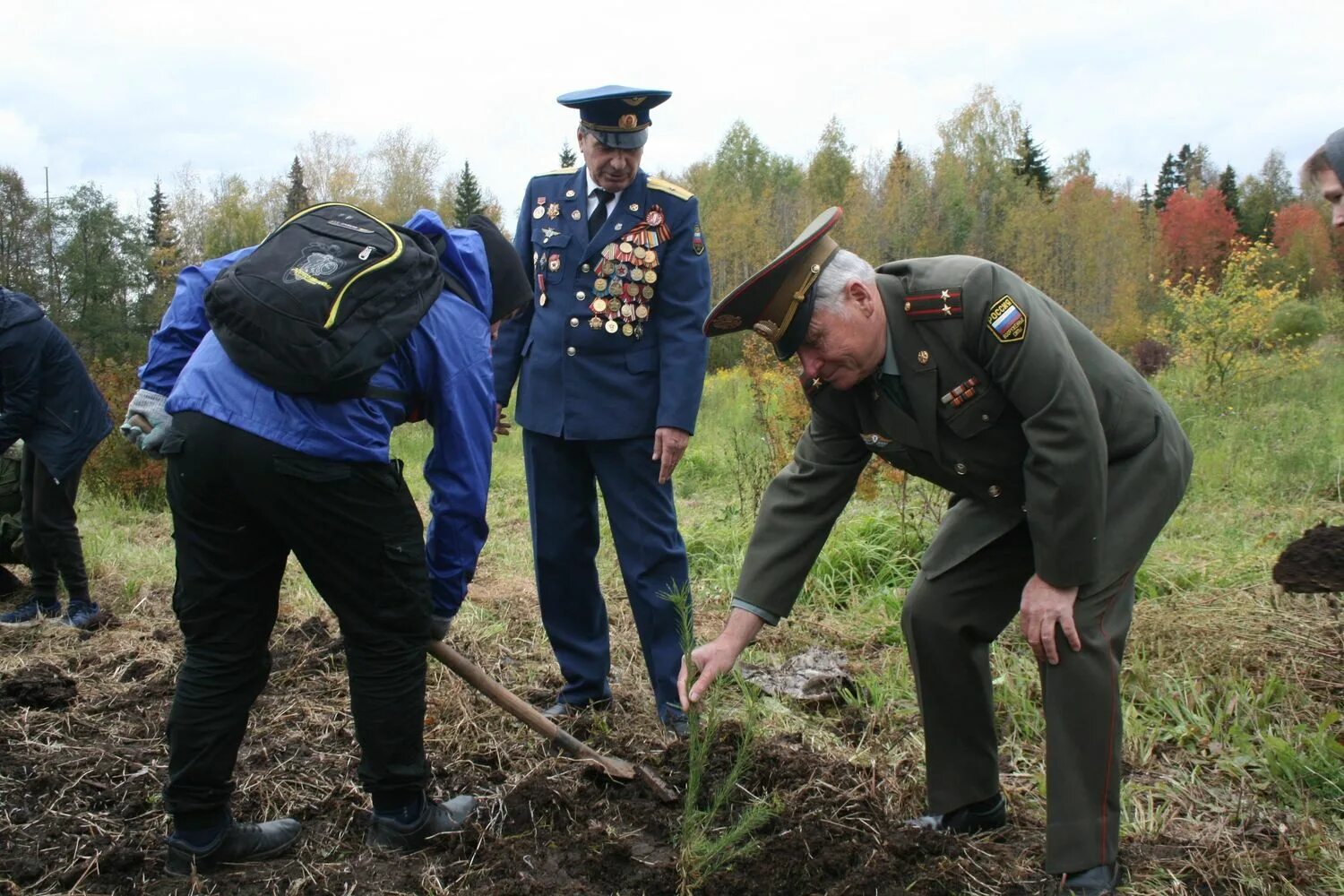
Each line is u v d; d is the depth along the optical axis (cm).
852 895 235
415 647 248
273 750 316
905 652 423
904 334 231
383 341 224
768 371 743
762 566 260
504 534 680
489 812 277
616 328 341
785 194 3397
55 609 486
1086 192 3192
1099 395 237
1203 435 896
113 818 274
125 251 3369
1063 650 230
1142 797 297
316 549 231
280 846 260
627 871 252
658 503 352
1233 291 1205
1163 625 416
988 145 3300
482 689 280
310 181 4031
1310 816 280
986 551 257
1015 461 236
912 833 257
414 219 260
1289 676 368
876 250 2755
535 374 353
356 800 286
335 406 226
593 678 362
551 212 353
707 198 4053
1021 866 251
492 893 240
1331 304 2138
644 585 350
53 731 327
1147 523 236
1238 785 305
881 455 251
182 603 238
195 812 244
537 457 354
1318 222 3669
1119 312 2558
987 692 269
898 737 342
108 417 477
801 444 268
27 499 468
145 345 3309
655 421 347
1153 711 353
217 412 221
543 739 330
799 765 291
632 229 342
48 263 3312
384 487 234
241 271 223
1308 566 322
